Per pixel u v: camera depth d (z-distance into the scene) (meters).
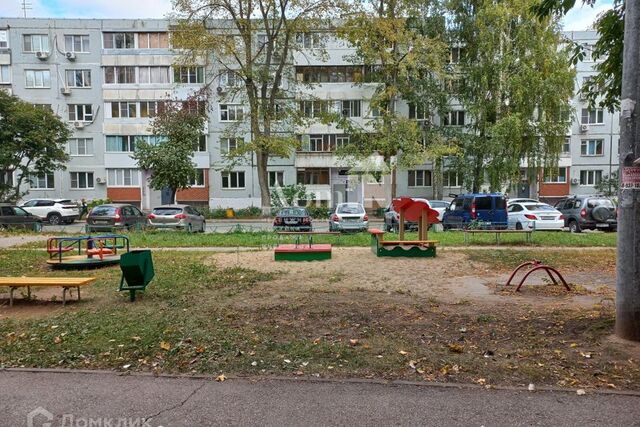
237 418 3.75
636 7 5.24
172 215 22.50
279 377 4.51
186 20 29.59
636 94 5.27
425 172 44.59
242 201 43.75
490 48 31.39
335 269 11.23
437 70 32.72
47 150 35.62
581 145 45.62
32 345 5.48
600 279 10.02
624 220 5.37
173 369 4.74
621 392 4.14
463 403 3.96
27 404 4.02
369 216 39.19
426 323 6.29
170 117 34.34
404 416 3.75
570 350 5.15
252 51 38.22
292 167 43.81
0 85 43.62
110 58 43.69
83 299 7.98
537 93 30.62
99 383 4.43
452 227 22.89
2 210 24.59
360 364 4.80
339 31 31.39
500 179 32.16
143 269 7.74
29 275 10.37
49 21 43.59
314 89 41.25
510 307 7.29
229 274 10.48
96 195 44.28
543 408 3.87
